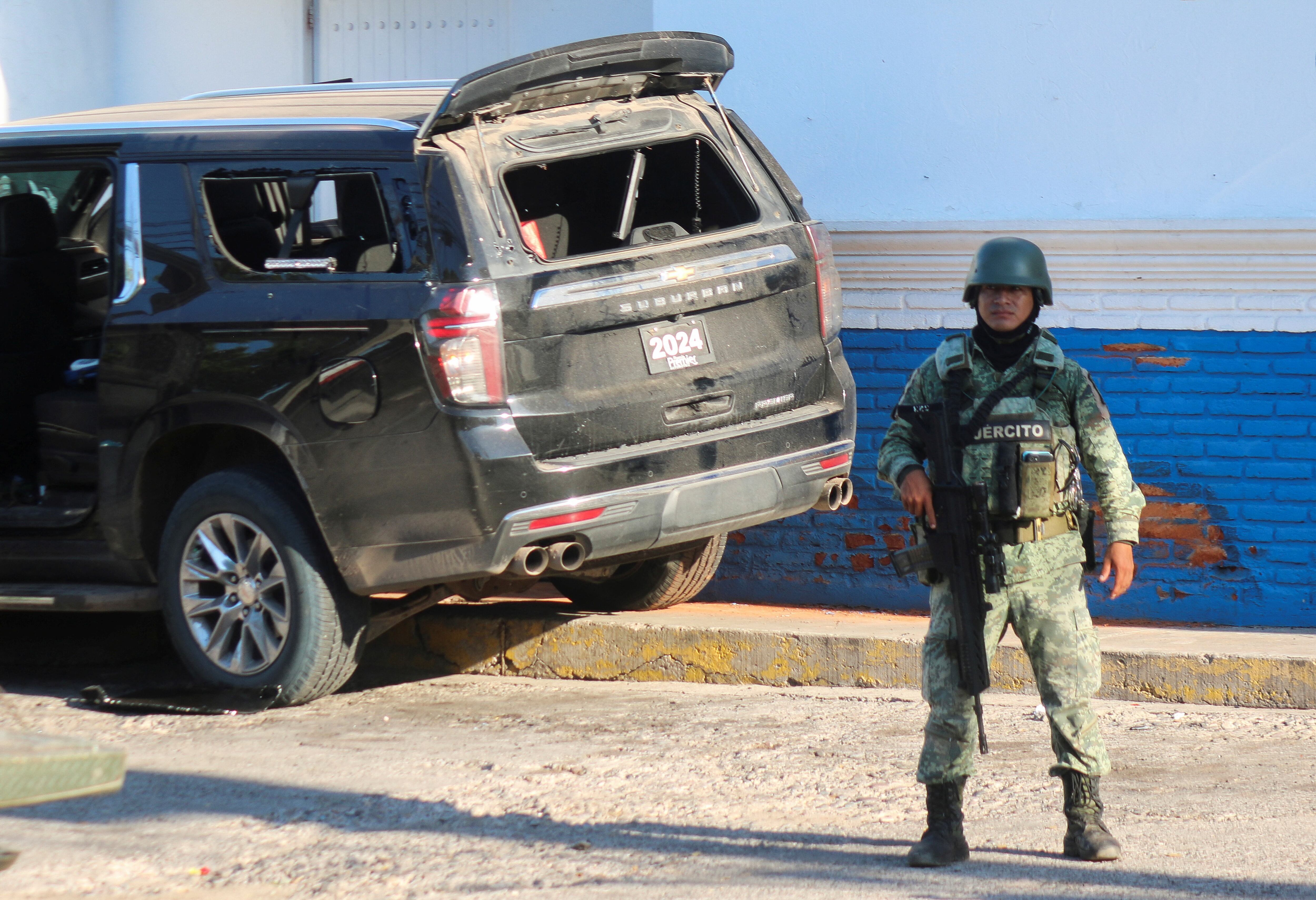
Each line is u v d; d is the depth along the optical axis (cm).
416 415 2180
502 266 2186
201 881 1591
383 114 2386
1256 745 2177
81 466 2580
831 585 3181
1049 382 1609
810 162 3191
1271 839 1700
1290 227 2845
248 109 2564
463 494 2161
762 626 2695
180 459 2509
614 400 2230
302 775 2011
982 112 3077
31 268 2831
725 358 2345
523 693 2583
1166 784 1967
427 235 2216
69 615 3269
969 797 1912
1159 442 2995
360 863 1645
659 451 2242
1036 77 3039
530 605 2991
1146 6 2962
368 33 3994
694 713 2395
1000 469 1591
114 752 1114
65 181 3027
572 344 2214
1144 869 1586
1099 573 3022
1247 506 2947
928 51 3098
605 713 2406
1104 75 2998
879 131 3142
